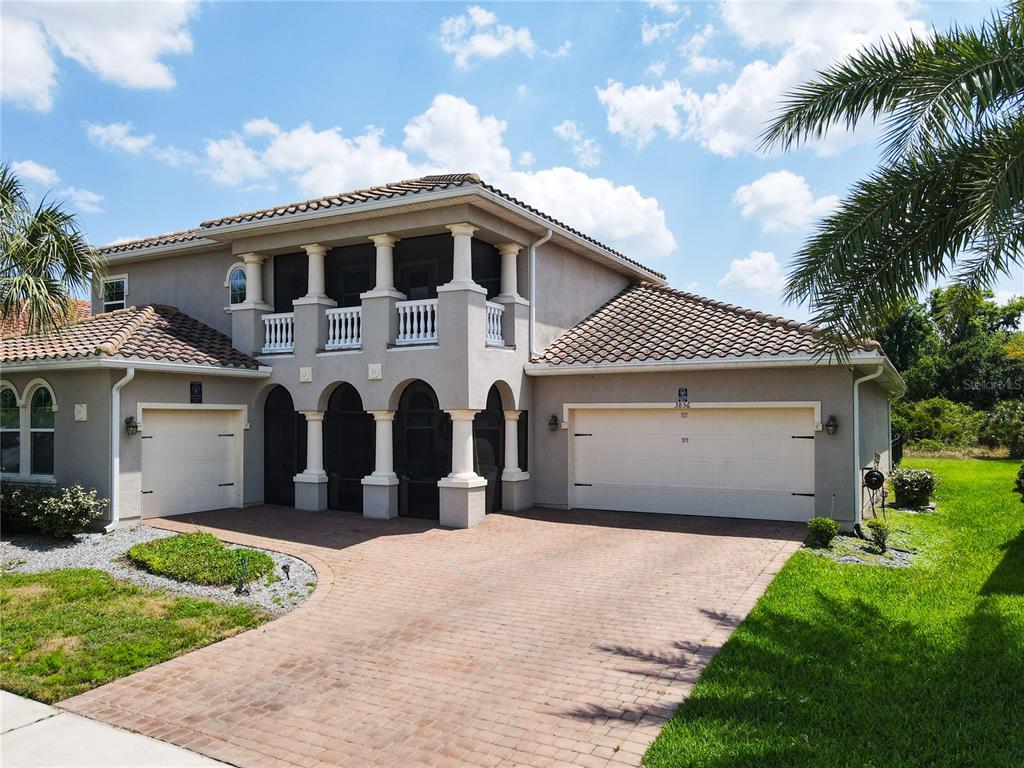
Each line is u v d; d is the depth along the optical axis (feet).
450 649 26.50
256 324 57.26
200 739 19.98
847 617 28.84
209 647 26.96
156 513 50.08
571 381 55.57
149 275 66.33
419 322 51.13
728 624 28.37
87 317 65.16
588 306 64.90
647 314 60.75
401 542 43.93
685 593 32.81
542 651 26.08
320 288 54.85
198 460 53.36
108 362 44.86
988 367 148.66
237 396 55.52
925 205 27.84
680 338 53.62
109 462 46.29
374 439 55.88
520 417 55.57
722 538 44.24
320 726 20.65
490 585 34.83
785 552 40.14
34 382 50.03
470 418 49.49
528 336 55.47
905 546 43.91
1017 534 46.98
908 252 28.63
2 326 49.24
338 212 50.14
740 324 53.88
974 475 85.66
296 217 51.88
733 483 50.98
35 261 39.96
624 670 24.07
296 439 57.62
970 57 25.72
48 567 37.83
